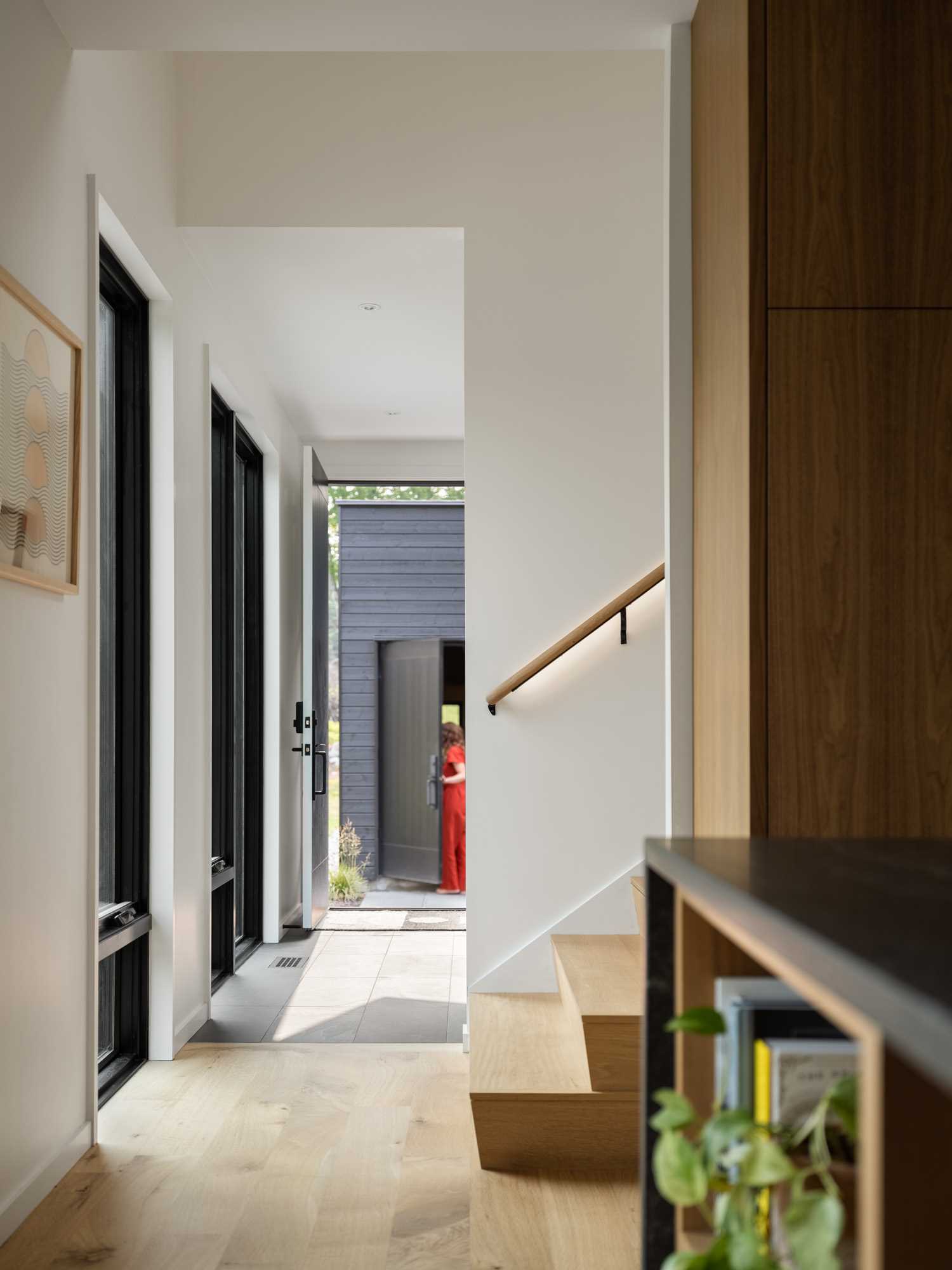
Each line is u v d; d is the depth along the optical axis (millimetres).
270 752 6156
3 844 2479
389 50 2955
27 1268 2363
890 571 2246
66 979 2891
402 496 12773
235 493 5457
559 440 4098
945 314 2262
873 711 2236
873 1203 584
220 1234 2525
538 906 4004
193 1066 3801
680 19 2795
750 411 2254
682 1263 861
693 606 2791
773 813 2229
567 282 4137
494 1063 3148
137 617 3908
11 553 2500
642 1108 1106
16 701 2555
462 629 9641
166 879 3900
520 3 2713
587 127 4176
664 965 1105
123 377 3916
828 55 2268
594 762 4027
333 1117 3289
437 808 8867
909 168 2266
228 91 4145
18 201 2607
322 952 5824
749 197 2266
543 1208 2674
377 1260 2400
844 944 612
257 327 5137
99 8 2746
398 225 4141
